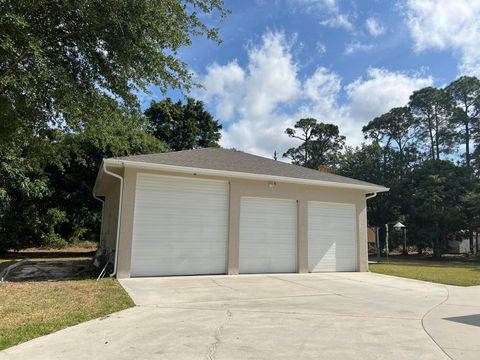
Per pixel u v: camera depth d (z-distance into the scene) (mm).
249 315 5906
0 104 7867
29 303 6422
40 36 7125
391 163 31094
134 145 20078
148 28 7539
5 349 4102
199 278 10164
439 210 24578
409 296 8195
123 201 10078
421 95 38688
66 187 20875
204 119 36031
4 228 19047
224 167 11547
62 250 22906
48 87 7066
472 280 11273
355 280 10820
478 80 36656
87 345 4270
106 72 7977
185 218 10859
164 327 5078
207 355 3943
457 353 4137
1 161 16359
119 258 9836
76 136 16359
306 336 4750
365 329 5168
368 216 29781
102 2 6902
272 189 12180
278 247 12148
